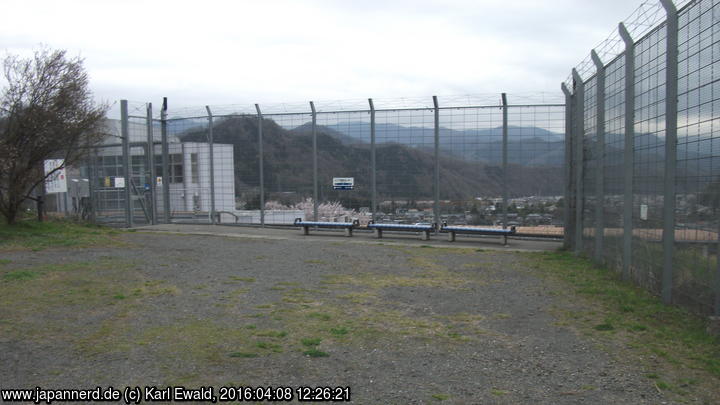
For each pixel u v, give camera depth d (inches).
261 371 181.2
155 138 799.7
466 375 178.5
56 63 546.9
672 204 270.7
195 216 784.3
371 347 208.2
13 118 526.3
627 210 342.3
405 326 239.0
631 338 218.7
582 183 484.4
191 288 316.5
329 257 450.0
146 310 262.5
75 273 352.2
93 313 255.3
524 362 191.3
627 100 340.8
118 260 411.2
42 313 253.1
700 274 241.0
